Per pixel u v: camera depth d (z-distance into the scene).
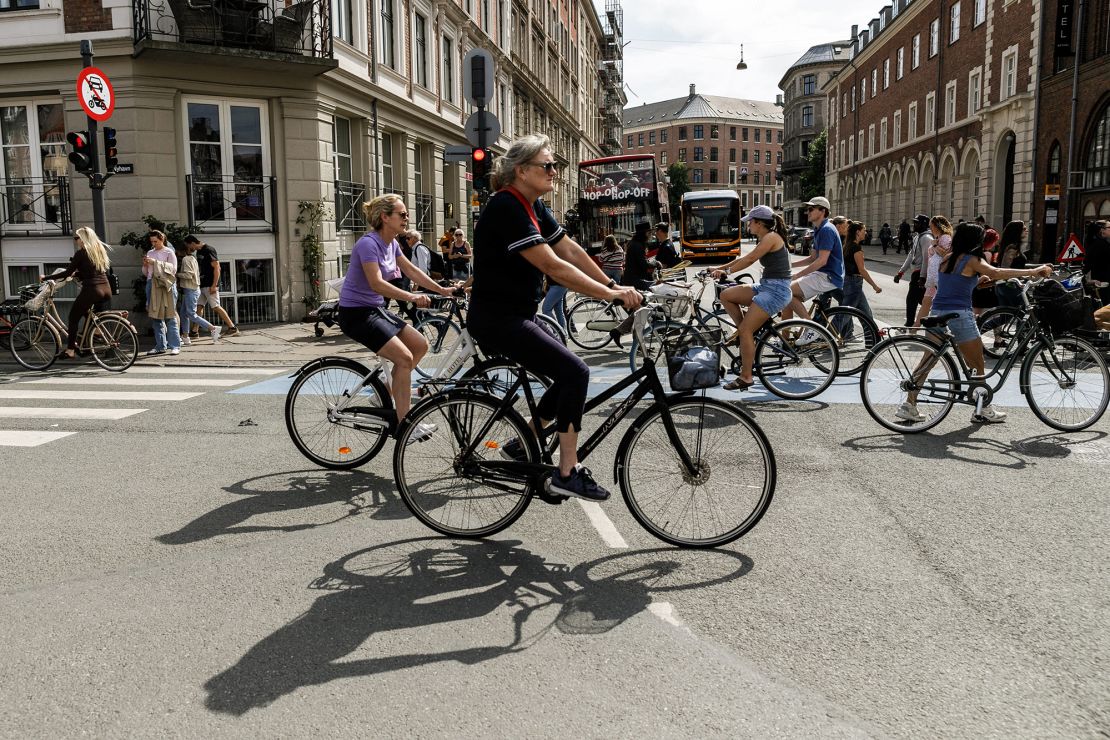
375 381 5.98
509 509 4.59
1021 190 31.47
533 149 4.02
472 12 28.77
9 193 15.77
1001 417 7.22
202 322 13.59
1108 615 3.58
